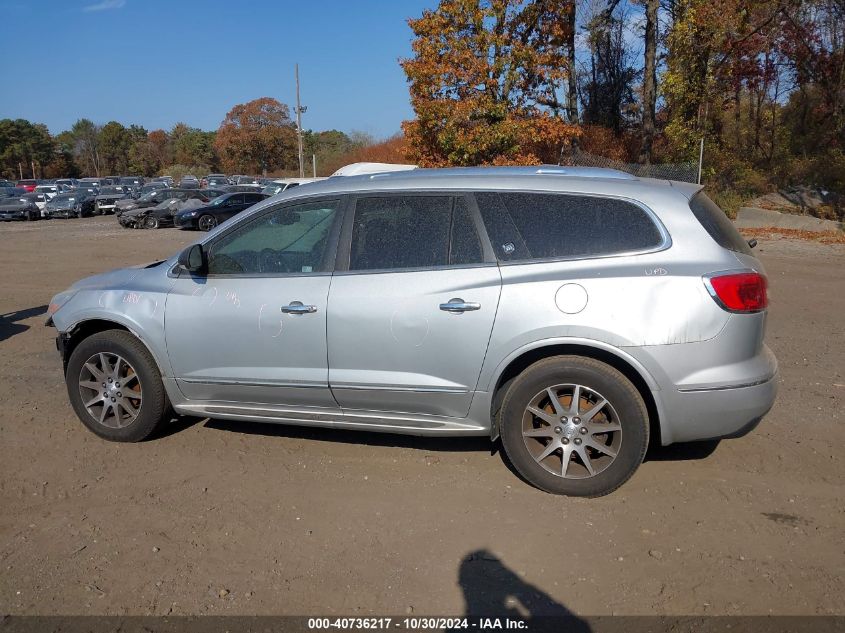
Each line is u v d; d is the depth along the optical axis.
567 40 24.23
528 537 3.70
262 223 4.65
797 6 22.11
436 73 21.75
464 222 4.26
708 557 3.49
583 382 3.99
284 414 4.66
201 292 4.69
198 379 4.74
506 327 4.04
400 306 4.22
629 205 4.08
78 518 3.97
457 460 4.68
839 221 18.86
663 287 3.88
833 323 8.52
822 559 3.46
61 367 7.13
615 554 3.53
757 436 4.99
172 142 116.44
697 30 22.69
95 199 39.66
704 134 22.72
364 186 4.49
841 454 4.67
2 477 4.51
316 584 3.32
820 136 23.70
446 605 3.16
